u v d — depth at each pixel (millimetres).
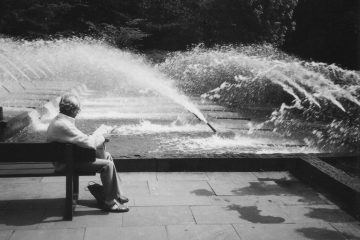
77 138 4555
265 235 4332
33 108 10227
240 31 28297
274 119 12539
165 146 7938
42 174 4586
